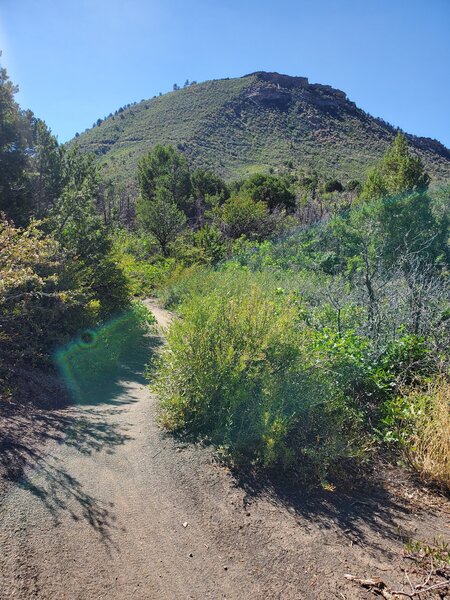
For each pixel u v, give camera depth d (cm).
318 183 5878
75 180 1127
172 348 486
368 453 419
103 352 764
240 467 383
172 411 461
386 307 625
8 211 900
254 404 427
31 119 1010
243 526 309
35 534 279
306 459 397
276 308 525
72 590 243
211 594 251
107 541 284
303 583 261
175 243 2494
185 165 3884
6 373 569
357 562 280
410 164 2167
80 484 344
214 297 527
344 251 1507
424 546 295
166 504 330
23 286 597
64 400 569
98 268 967
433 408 438
